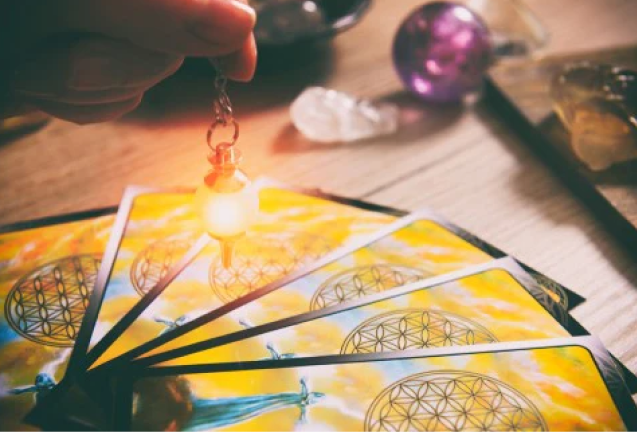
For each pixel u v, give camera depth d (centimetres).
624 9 41
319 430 20
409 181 29
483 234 27
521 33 37
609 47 35
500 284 24
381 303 23
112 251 25
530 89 32
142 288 23
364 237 26
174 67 22
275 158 30
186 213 26
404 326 22
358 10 34
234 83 34
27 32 20
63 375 21
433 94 32
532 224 27
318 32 32
